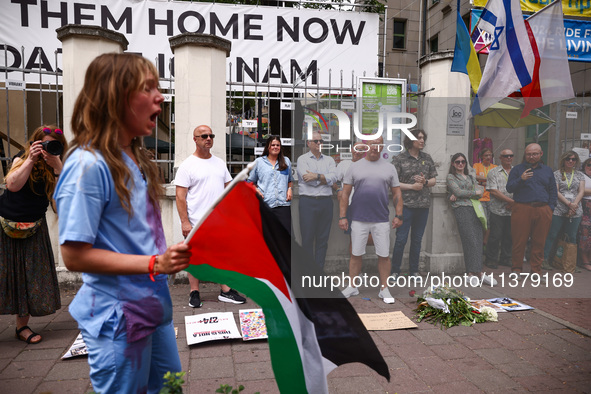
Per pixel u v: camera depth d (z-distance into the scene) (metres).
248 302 4.42
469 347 3.33
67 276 4.90
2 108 7.66
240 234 1.66
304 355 1.73
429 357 3.16
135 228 1.44
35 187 3.30
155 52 7.93
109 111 1.37
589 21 7.08
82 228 1.29
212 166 4.32
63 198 1.31
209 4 8.05
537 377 2.87
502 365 3.04
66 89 4.96
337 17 8.45
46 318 3.99
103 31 4.93
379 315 3.89
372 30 8.55
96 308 1.41
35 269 3.42
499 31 4.77
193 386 2.73
